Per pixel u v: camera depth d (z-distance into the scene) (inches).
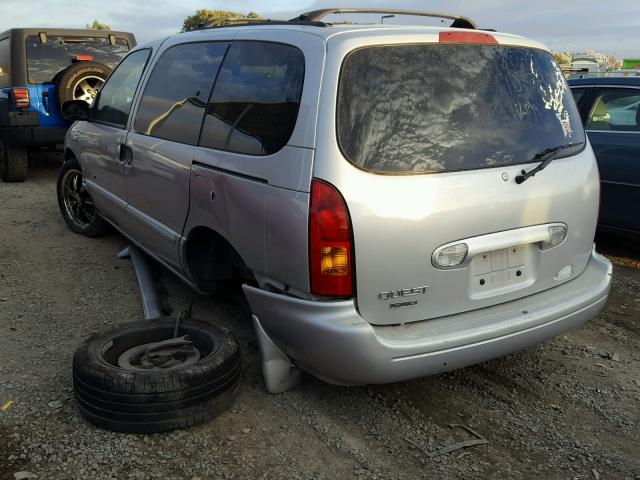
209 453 106.3
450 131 108.7
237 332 151.9
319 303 101.7
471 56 115.0
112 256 209.2
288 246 104.4
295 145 104.7
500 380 135.2
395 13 132.2
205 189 127.3
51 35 341.7
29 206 283.6
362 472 103.3
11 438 108.3
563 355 148.2
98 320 159.2
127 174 168.7
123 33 370.6
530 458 108.7
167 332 127.3
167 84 155.1
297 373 123.6
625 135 211.6
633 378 137.7
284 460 105.4
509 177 112.0
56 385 126.1
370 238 100.0
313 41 109.2
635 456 110.3
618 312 175.6
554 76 128.8
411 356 102.3
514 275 116.9
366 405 122.5
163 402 107.9
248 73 123.4
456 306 110.2
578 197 123.6
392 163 102.5
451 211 105.2
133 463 102.9
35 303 169.6
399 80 106.5
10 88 327.0
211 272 139.2
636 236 214.4
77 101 203.6
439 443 111.7
